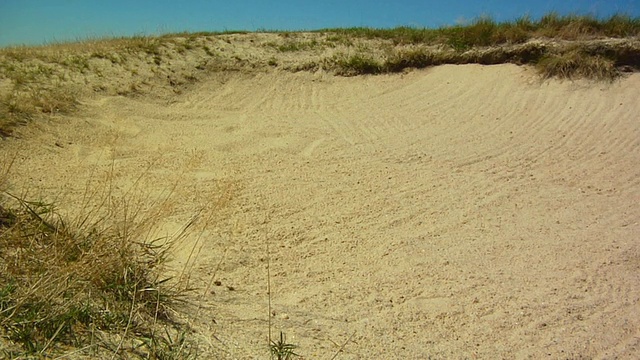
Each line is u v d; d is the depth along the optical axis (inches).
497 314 157.5
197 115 349.7
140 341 115.3
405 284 171.0
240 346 124.2
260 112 365.4
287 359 119.6
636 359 141.6
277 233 199.9
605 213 232.1
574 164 286.5
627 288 174.4
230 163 271.7
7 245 139.5
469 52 418.3
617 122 330.3
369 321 148.8
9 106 291.6
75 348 107.6
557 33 413.4
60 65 371.9
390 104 377.4
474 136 323.6
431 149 303.4
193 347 118.4
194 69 406.0
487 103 365.4
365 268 179.9
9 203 181.6
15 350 102.6
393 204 233.3
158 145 291.4
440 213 226.5
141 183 233.5
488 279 176.1
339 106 378.0
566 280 177.9
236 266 171.0
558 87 370.0
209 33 472.7
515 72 394.0
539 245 201.3
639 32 400.5
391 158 288.7
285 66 423.2
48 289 118.3
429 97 382.9
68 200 202.8
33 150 257.8
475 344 143.5
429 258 188.5
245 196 231.3
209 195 226.7
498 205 236.4
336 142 310.3
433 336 145.3
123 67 388.2
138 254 151.9
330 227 209.5
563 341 147.2
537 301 165.0
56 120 296.7
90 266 130.4
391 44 445.1
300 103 383.6
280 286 163.5
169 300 135.6
